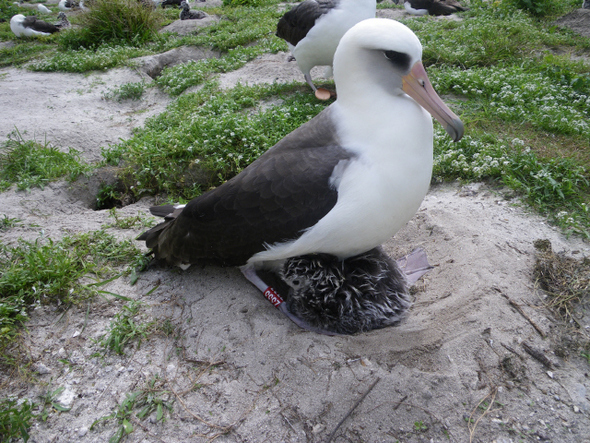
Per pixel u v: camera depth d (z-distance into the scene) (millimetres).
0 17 3572
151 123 1430
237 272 823
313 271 711
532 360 648
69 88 1819
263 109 1462
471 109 1300
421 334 679
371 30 621
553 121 1176
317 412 599
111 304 771
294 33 1475
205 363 667
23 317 738
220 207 688
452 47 1735
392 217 649
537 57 1724
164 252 793
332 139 657
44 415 613
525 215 910
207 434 587
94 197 1159
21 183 1098
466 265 788
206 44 2229
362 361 644
